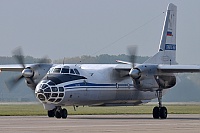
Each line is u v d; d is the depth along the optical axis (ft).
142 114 561.43
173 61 525.75
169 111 647.15
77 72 444.96
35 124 360.28
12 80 482.69
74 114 549.13
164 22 522.88
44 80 431.84
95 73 458.09
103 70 466.29
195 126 350.84
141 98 495.82
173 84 470.80
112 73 469.57
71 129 322.96
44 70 471.21
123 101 485.97
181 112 621.31
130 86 482.28
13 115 511.40
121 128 331.98
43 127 335.67
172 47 526.57
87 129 323.57
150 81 456.86
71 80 437.17
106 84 463.01
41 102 432.66
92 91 451.12
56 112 442.09
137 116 504.43
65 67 441.68
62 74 436.35
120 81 475.72
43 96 425.28
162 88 467.52
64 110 442.50
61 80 432.25
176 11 532.73
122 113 578.25
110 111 639.35
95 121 395.55
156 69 457.27
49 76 435.12
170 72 462.60
